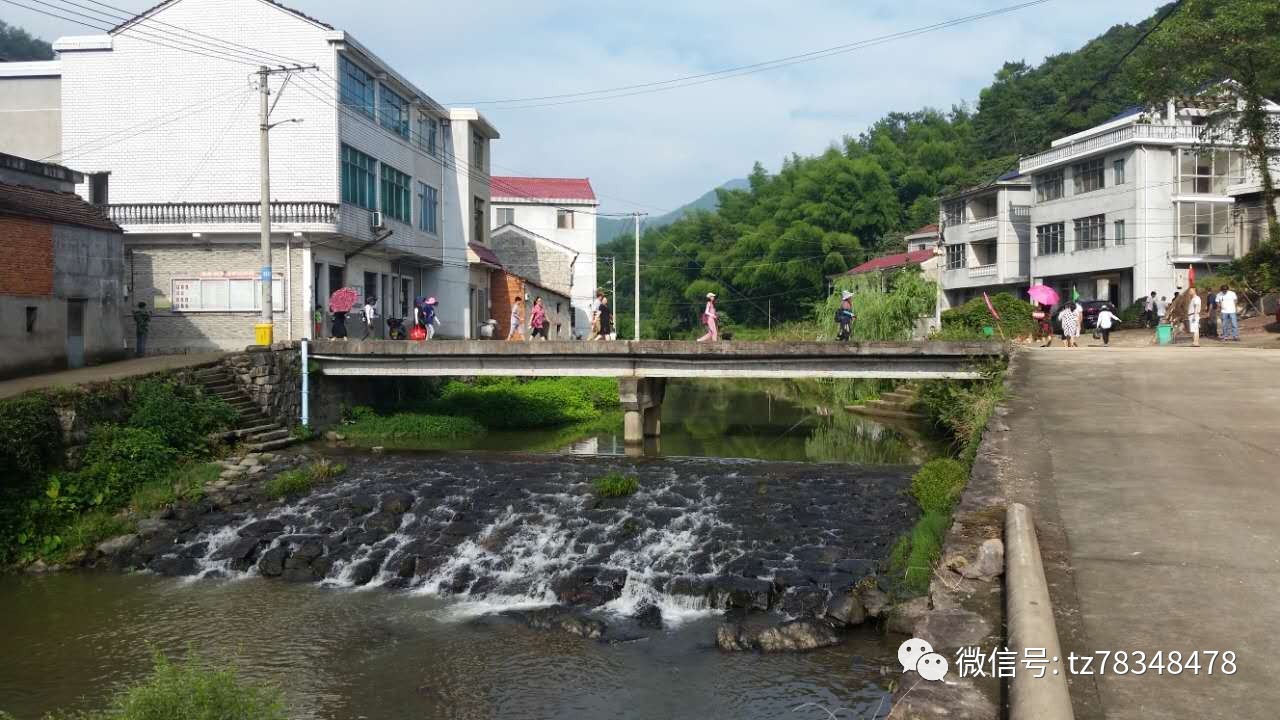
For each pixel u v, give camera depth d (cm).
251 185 2864
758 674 1027
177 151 2877
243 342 2823
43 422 1702
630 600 1302
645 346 2503
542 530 1545
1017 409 1420
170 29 2862
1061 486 918
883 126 9381
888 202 7219
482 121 4009
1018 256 4897
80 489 1697
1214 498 856
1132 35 6844
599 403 3581
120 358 2409
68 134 2902
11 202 2105
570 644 1149
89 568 1508
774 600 1241
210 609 1303
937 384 2631
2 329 2008
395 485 1822
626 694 1000
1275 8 3022
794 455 2381
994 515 817
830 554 1350
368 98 3134
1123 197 4069
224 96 2861
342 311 2725
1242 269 3575
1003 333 3584
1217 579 640
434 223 3797
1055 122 6388
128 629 1224
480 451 2288
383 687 1033
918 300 3512
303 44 2839
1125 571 662
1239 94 3278
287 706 984
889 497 1612
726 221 8562
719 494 1684
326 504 1712
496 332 4316
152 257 2841
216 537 1595
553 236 5888
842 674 1011
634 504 1639
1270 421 1248
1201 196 3988
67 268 2209
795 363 2498
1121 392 1559
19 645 1166
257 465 2000
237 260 2823
